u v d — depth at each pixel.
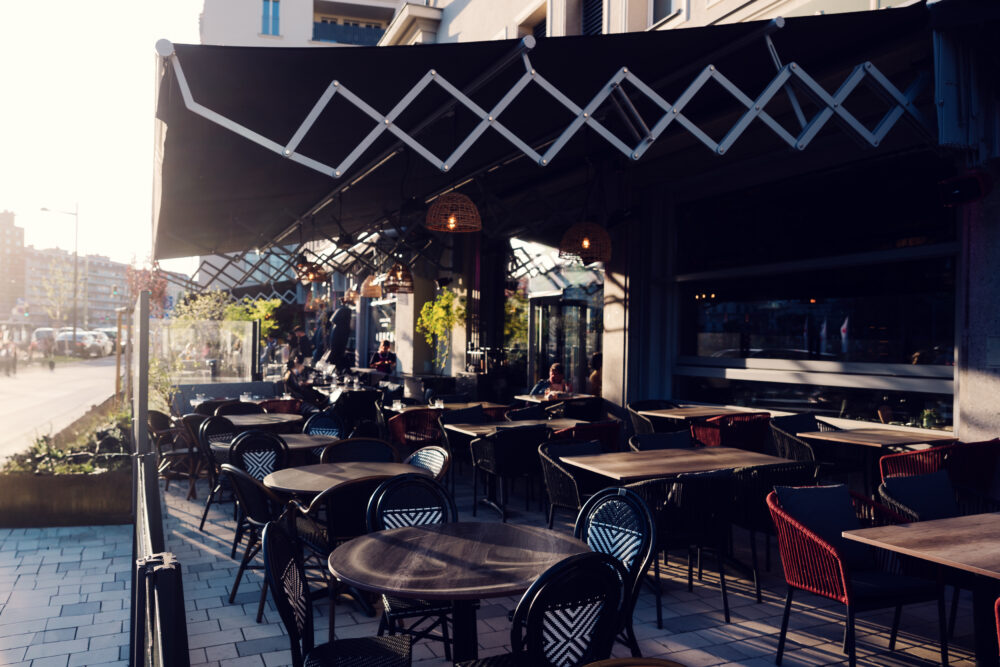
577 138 7.36
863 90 6.12
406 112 5.52
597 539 3.38
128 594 5.09
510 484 8.32
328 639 3.94
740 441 6.80
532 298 12.51
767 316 7.94
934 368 6.25
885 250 6.62
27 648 4.20
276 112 4.94
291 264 13.12
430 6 14.84
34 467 7.02
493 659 2.65
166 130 4.89
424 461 5.21
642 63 4.98
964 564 2.66
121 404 11.73
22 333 37.12
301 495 4.31
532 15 11.24
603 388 9.84
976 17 4.64
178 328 11.23
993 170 5.51
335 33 31.64
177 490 7.91
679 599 4.59
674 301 9.07
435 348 16.69
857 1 6.08
